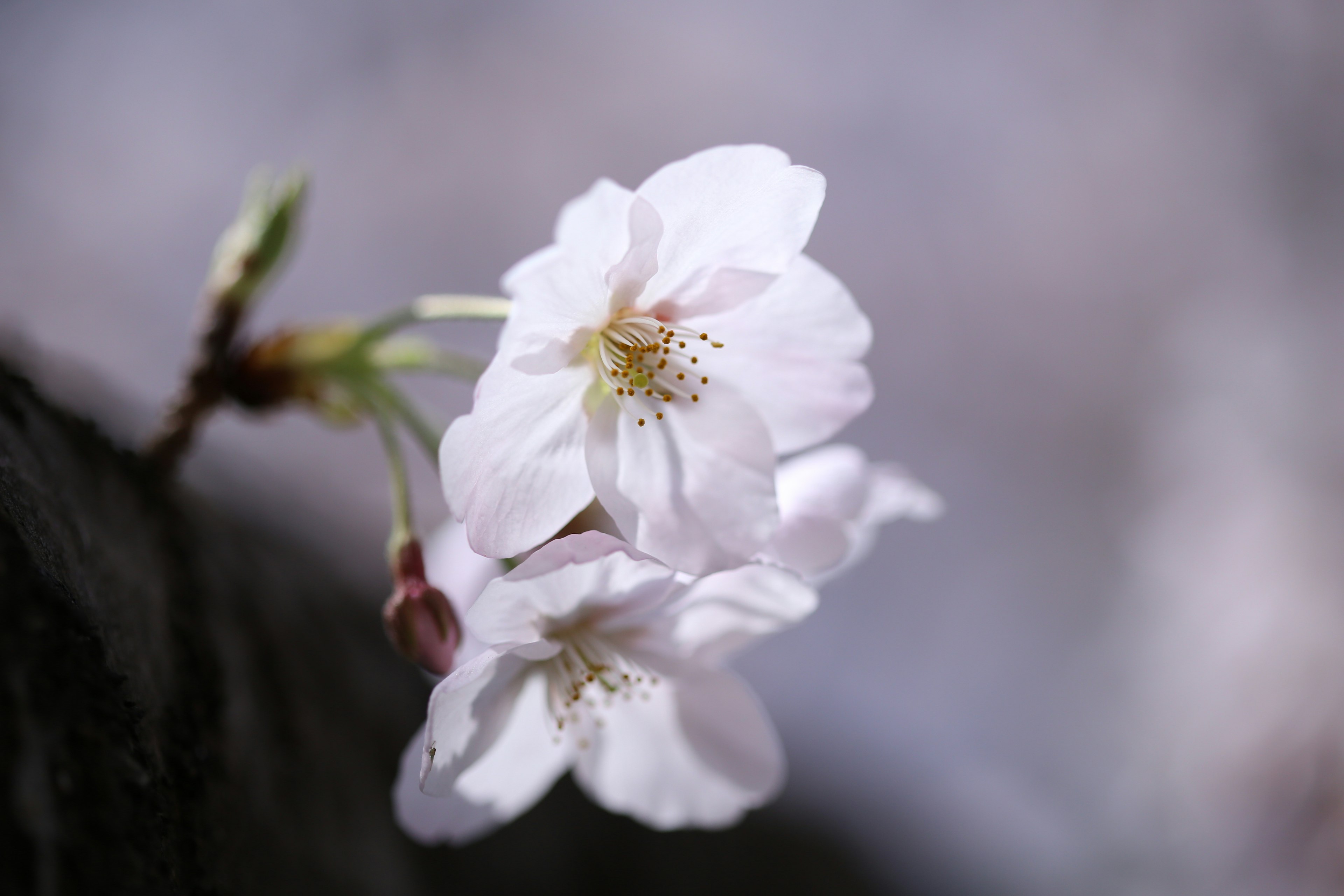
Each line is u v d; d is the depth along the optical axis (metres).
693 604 0.26
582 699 0.27
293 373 0.28
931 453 0.63
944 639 0.60
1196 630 0.56
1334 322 0.63
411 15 0.60
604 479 0.26
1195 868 0.50
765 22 0.64
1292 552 0.55
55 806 0.22
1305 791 0.48
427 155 0.60
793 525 0.26
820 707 0.57
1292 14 0.67
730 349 0.26
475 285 0.60
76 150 0.53
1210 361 0.64
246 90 0.57
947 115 0.66
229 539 0.29
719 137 0.64
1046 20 0.66
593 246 0.25
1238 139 0.67
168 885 0.23
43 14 0.54
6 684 0.22
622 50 0.63
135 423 0.31
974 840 0.46
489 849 0.32
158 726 0.25
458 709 0.25
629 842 0.34
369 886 0.28
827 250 0.64
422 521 0.46
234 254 0.28
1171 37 0.67
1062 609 0.61
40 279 0.51
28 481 0.24
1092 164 0.67
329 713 0.29
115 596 0.25
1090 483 0.64
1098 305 0.66
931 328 0.65
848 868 0.36
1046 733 0.58
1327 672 0.51
